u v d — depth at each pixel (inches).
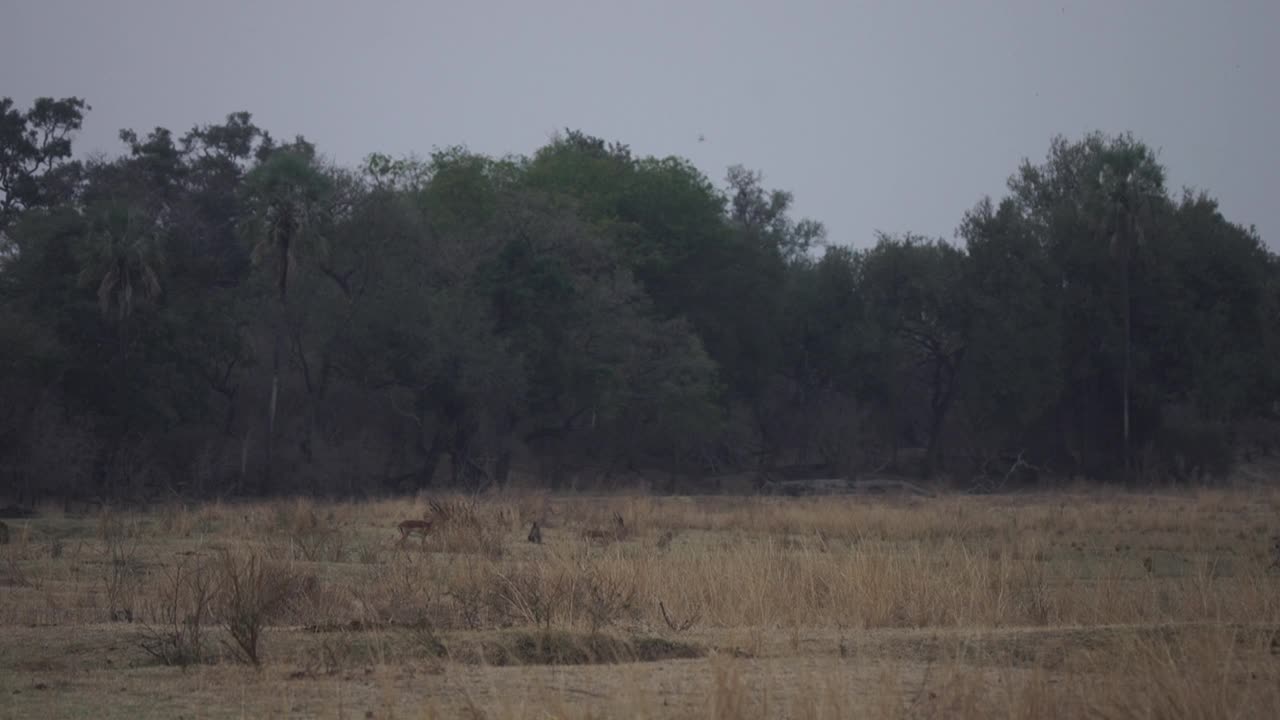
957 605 675.4
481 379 2741.1
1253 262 3442.4
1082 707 383.2
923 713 385.1
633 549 1084.5
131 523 1401.3
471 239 3085.6
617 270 3161.9
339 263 2856.8
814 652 530.3
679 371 3127.5
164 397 2640.3
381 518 1647.4
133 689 447.5
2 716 402.6
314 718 398.0
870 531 1603.1
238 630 520.4
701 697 406.6
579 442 3412.9
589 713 364.5
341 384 2962.6
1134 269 3348.9
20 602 708.7
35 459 2333.9
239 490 2618.1
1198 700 375.6
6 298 2672.2
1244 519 1920.5
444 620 617.6
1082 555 1253.7
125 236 2534.5
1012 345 3230.8
